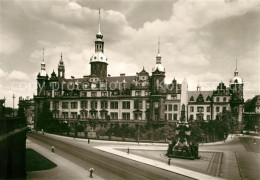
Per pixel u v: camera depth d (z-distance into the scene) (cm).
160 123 8550
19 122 2959
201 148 6312
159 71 9025
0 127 2294
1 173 2423
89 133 9319
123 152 5419
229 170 3997
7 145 2444
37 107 10981
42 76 10994
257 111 11044
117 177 3391
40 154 4869
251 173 3825
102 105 9925
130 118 9388
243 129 10494
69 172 3591
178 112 9481
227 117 9481
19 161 2902
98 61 10550
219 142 7481
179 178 3447
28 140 6925
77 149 5706
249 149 6188
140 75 9419
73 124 10150
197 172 3794
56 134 9025
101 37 10819
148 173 3653
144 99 9219
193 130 7150
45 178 3256
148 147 6300
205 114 10319
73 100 10456
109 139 7650
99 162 4331
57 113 10675
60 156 4747
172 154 5047
